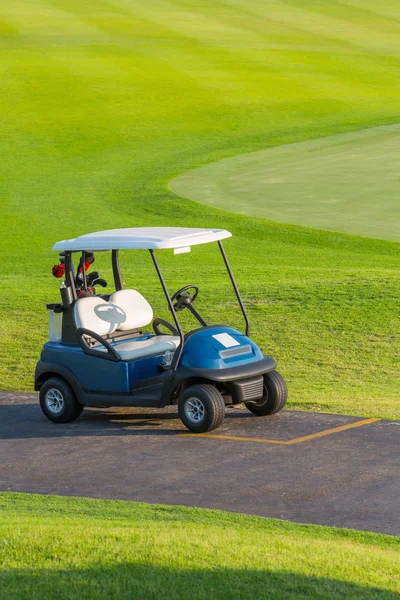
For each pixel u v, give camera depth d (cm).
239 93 14375
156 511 2141
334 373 3906
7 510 2136
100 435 2939
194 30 18588
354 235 7069
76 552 1639
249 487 2352
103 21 19250
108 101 13888
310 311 4816
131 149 11706
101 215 8388
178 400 2942
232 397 2931
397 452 2630
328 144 11562
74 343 3102
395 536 1969
